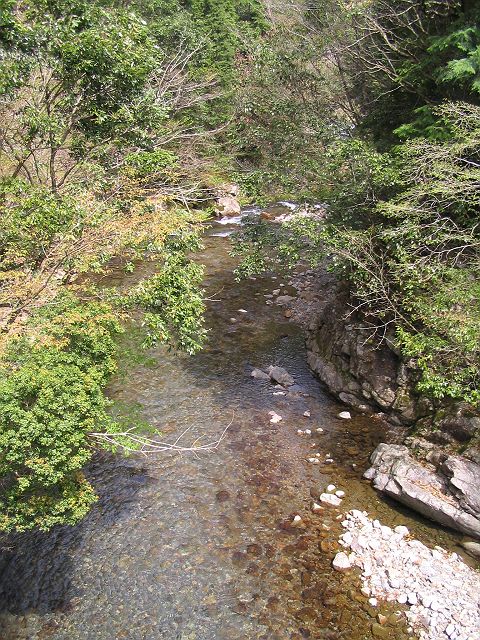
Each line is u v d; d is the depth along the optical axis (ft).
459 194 33.63
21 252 27.04
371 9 52.31
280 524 30.45
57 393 20.67
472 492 28.66
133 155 38.99
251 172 52.95
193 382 45.62
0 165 48.47
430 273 33.68
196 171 82.38
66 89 39.96
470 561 27.89
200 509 31.53
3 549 28.45
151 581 26.63
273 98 57.52
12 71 34.04
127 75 37.99
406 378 38.83
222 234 87.81
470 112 35.27
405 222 34.32
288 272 70.90
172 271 29.84
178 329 31.24
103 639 23.63
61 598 25.75
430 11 44.50
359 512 31.12
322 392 45.06
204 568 27.40
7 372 20.84
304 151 53.16
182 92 86.94
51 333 23.70
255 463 35.73
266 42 64.23
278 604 25.38
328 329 49.47
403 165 38.14
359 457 36.60
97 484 33.47
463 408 32.94
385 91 50.93
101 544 28.96
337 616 24.73
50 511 22.16
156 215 30.78
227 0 120.37
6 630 24.06
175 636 23.75
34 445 19.76
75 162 47.01
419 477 31.58
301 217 43.80
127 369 46.75
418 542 28.86
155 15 106.93
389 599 25.59
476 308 31.91
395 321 38.73
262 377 46.83
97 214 29.22
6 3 32.40
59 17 37.83
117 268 59.93
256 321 57.88
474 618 24.06
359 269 39.11
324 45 58.49
